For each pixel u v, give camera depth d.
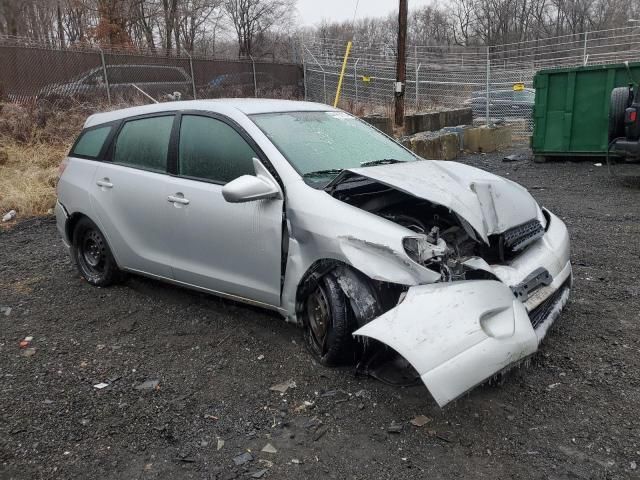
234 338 4.02
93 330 4.25
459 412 3.05
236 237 3.80
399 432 2.89
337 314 3.31
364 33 38.75
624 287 4.77
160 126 4.45
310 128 4.17
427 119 16.52
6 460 2.74
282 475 2.61
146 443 2.87
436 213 3.71
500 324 2.85
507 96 18.97
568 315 4.23
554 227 3.96
